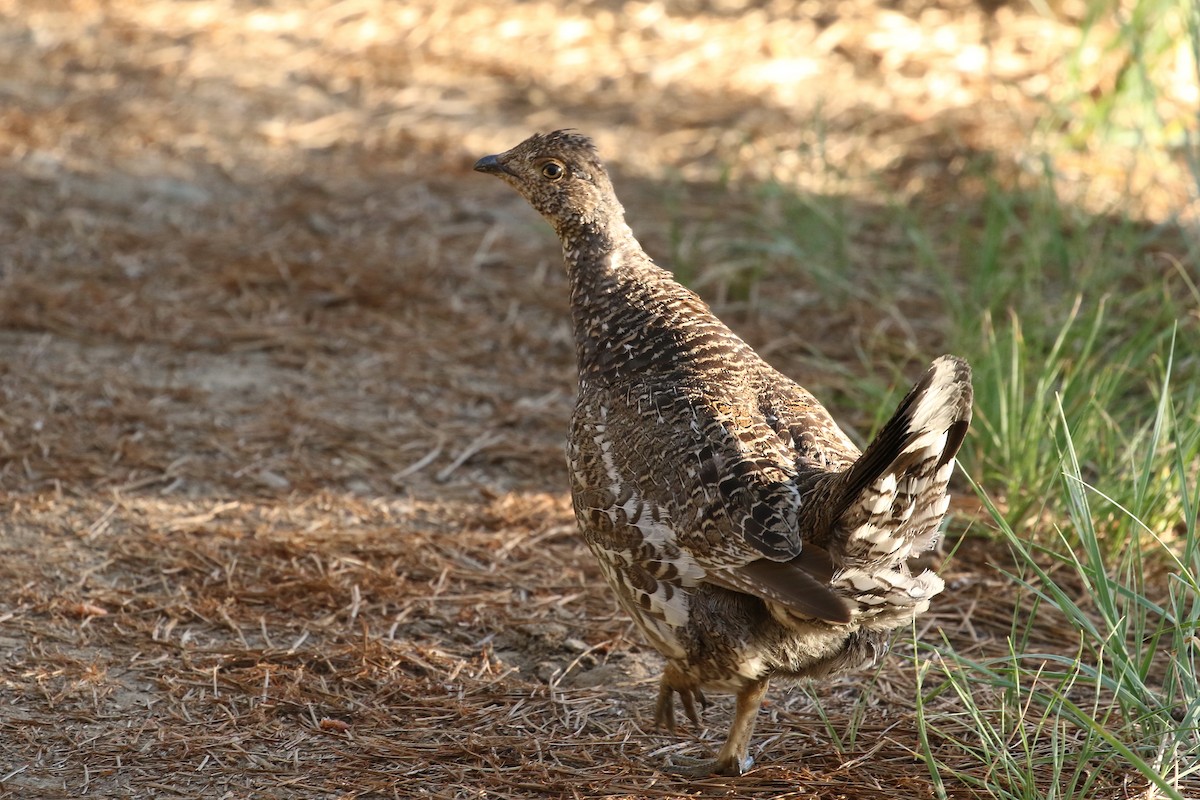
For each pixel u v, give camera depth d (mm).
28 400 11344
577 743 7656
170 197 15312
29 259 13758
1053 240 13414
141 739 7484
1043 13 19594
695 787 7223
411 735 7648
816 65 19000
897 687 8219
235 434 11109
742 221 15055
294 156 16484
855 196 15547
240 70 18672
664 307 7754
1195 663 8297
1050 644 8703
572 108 17938
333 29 20125
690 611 6918
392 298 13539
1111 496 9336
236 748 7430
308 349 12602
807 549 6402
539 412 11781
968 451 10609
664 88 18500
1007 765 6832
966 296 13430
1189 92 16453
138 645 8383
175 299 13297
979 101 17703
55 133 16469
